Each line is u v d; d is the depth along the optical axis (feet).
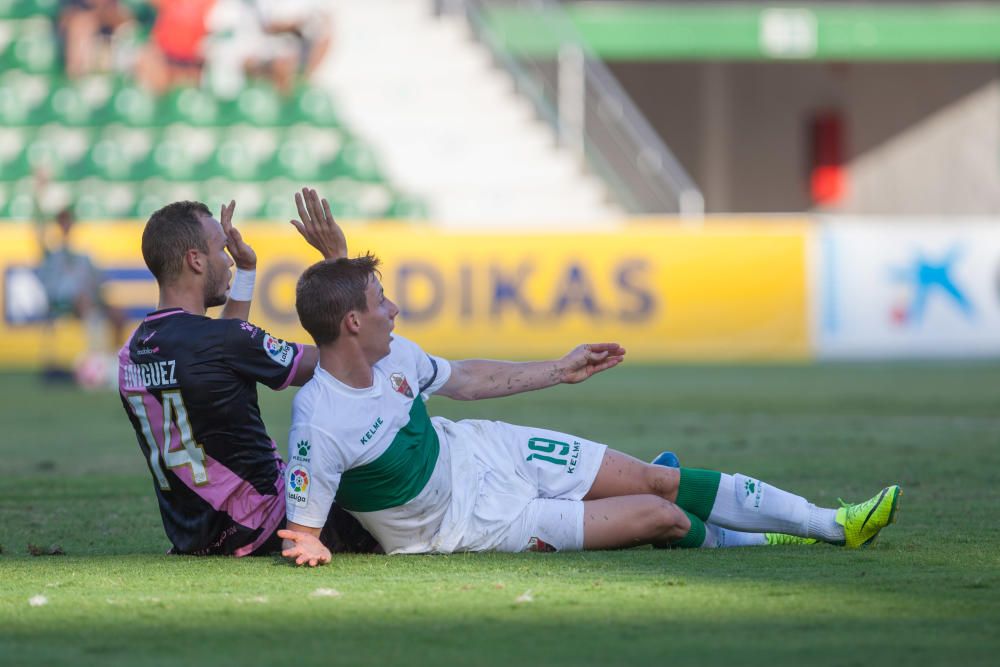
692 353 155.63
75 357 152.05
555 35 200.54
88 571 39.06
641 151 185.57
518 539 41.29
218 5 198.80
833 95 268.41
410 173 195.52
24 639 29.89
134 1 201.46
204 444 40.40
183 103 196.54
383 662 27.61
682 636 29.73
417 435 40.06
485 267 153.07
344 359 39.04
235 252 43.86
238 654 28.37
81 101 197.57
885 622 31.01
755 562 39.40
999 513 50.96
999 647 28.55
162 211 41.52
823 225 156.04
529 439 42.39
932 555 40.57
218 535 41.24
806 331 156.15
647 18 220.02
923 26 224.74
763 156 269.03
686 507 42.24
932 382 127.85
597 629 30.45
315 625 31.14
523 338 153.58
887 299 156.35
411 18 211.82
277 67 198.70
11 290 151.84
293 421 39.45
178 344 40.01
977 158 266.16
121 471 71.00
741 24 221.46
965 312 156.46
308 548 38.55
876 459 71.41
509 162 195.72
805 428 89.81
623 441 82.33
